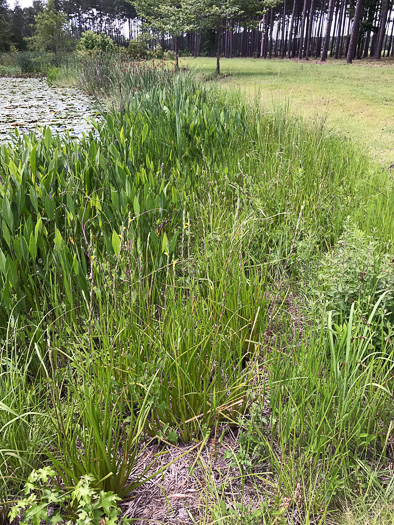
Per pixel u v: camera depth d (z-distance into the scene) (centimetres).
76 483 157
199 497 171
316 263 291
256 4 2006
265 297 253
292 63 3297
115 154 378
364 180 449
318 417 181
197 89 828
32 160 300
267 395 214
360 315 213
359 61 3812
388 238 331
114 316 220
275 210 370
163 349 200
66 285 232
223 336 216
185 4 2095
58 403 169
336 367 186
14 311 232
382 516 159
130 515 166
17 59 3212
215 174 408
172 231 313
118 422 187
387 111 997
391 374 212
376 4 4016
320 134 557
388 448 192
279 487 166
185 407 198
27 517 137
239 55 6356
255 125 583
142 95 730
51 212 279
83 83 1670
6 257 232
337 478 171
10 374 192
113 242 244
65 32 3475
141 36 2508
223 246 270
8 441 169
